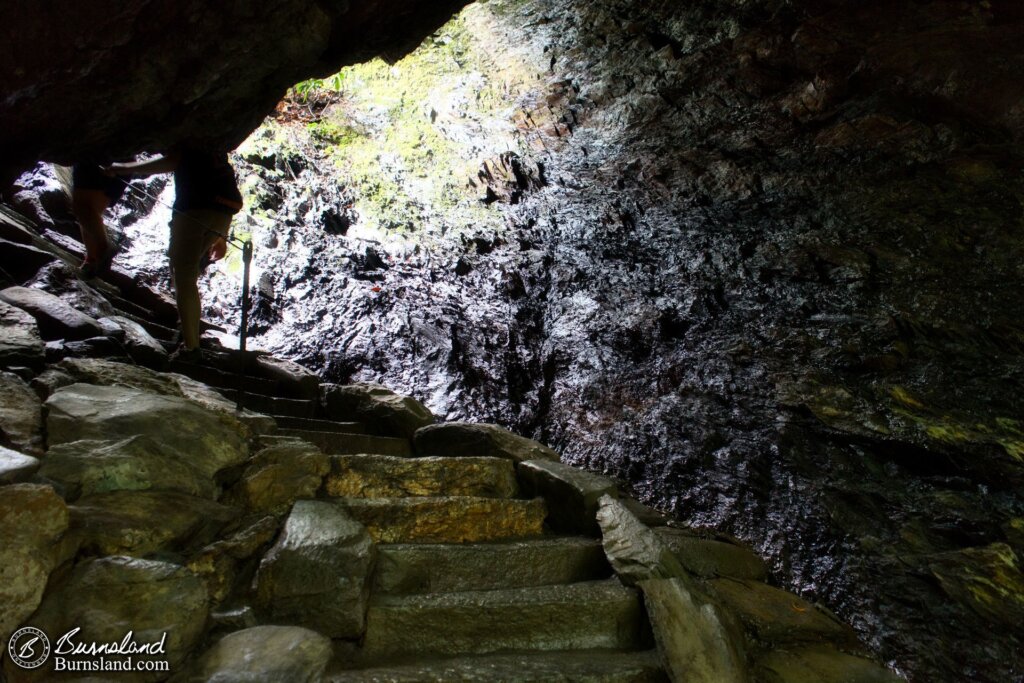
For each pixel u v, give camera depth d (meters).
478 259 7.02
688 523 3.93
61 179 5.87
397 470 3.33
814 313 4.73
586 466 4.58
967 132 5.35
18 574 1.87
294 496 2.88
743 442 4.16
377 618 2.45
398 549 2.77
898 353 4.20
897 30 6.07
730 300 5.15
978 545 3.25
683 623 2.52
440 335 5.95
